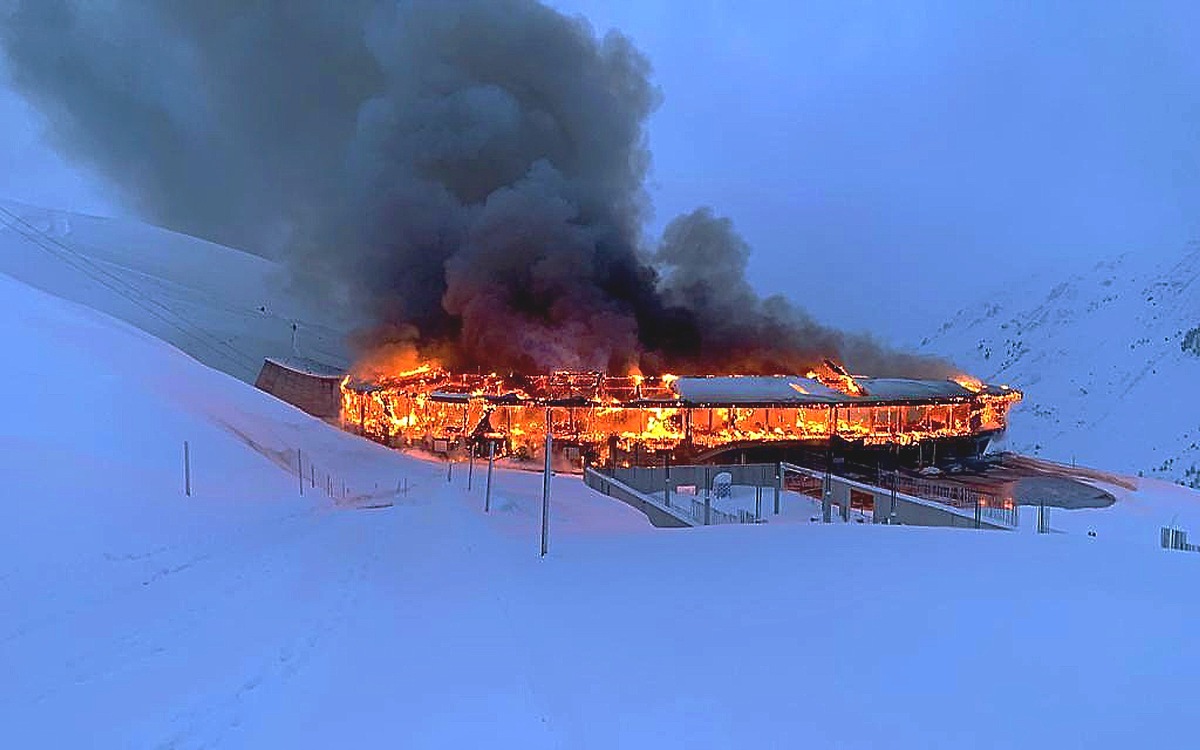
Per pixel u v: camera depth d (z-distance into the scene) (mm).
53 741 6305
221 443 27094
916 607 9484
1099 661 7102
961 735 5695
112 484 17703
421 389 56062
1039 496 38594
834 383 54531
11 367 23594
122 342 37094
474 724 6629
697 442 47844
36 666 8211
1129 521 33469
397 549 16672
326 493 28312
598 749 6031
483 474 41719
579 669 8133
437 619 10438
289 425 42125
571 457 48625
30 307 33812
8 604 10289
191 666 8352
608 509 32312
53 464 17281
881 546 14797
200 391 37406
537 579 13406
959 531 16844
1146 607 9109
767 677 7414
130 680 7848
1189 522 33625
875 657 7680
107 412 23781
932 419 52250
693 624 9656
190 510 18156
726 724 6344
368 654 8836
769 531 18203
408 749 6105
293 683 7852
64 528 13984
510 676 7949
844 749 5664
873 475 42719
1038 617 8695
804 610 9859
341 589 12477
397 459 43531
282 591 12172
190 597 11492
